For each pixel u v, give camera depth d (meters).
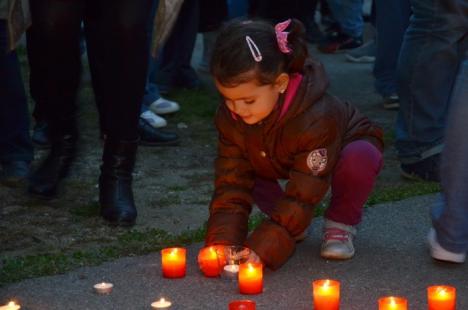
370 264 5.22
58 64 5.75
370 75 11.16
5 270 5.04
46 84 5.86
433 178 6.86
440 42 6.60
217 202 5.09
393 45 9.17
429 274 5.07
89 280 4.95
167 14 5.75
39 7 5.60
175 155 7.76
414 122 6.86
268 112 4.64
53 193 6.32
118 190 5.93
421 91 6.78
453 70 6.71
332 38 12.54
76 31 5.72
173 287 4.85
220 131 5.02
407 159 6.96
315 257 5.32
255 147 4.92
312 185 4.88
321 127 4.78
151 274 5.04
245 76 4.44
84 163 7.39
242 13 10.84
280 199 4.98
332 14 12.43
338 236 5.27
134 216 5.89
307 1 12.01
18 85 6.82
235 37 4.46
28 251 5.46
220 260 4.97
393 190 6.60
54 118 6.09
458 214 5.09
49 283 4.90
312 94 4.75
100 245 5.57
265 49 4.48
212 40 10.81
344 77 11.05
